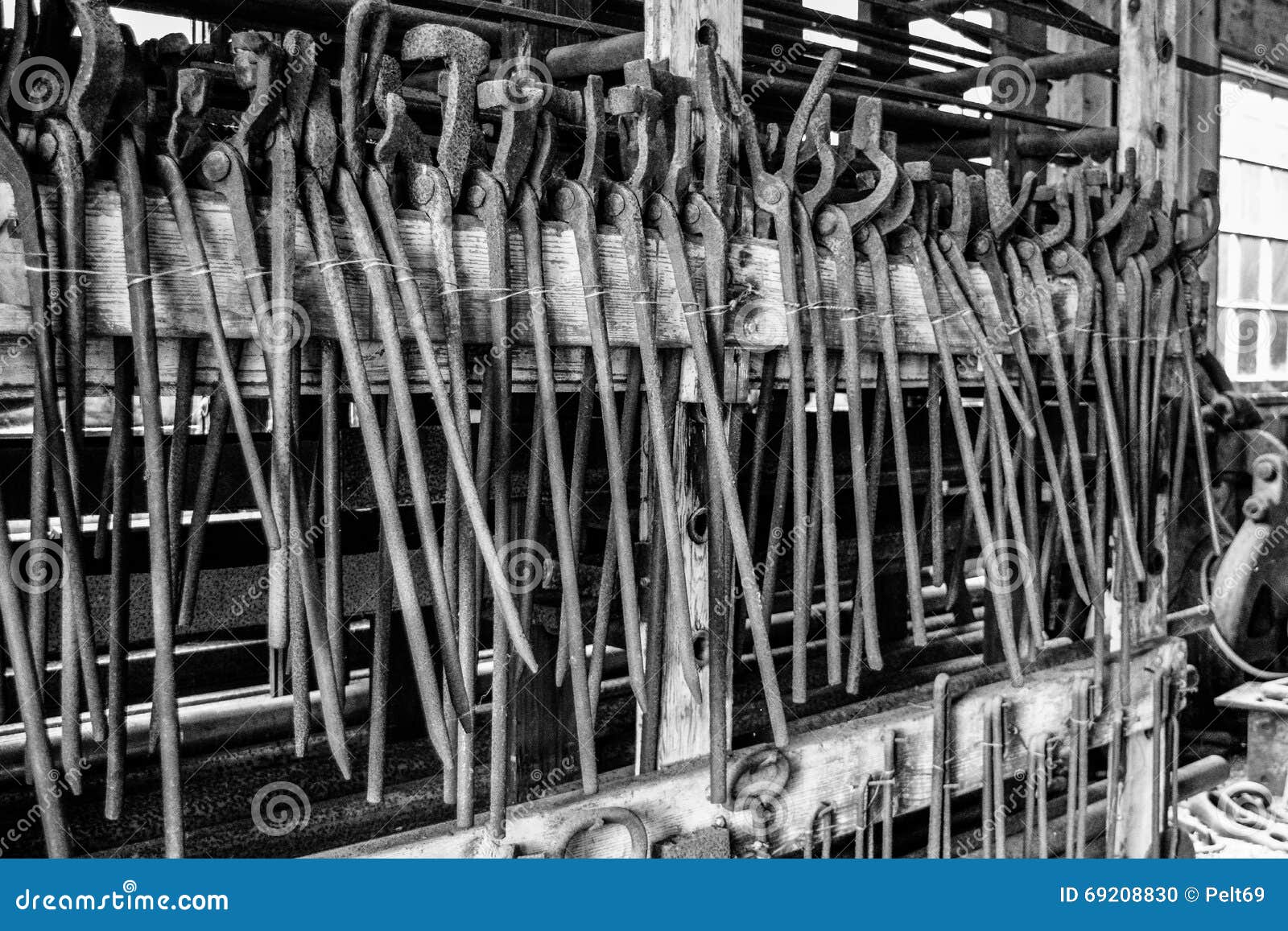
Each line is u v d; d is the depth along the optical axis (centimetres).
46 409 111
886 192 175
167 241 119
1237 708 374
